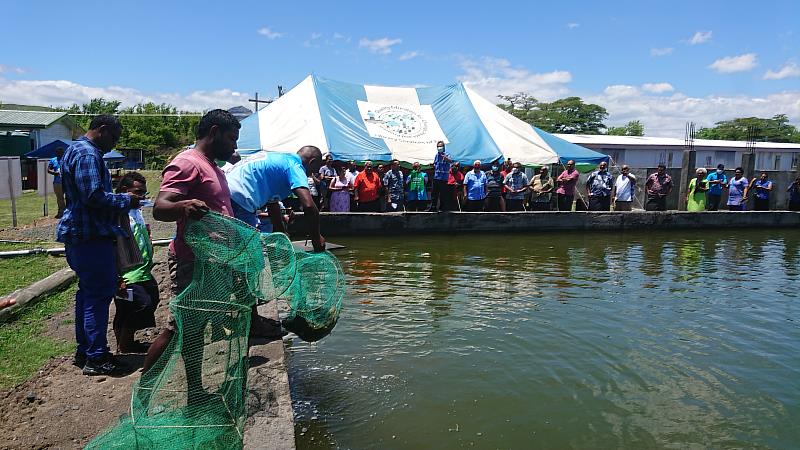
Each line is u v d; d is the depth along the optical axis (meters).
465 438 4.13
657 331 6.71
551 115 55.19
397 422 4.30
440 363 5.46
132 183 4.81
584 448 4.08
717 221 17.30
